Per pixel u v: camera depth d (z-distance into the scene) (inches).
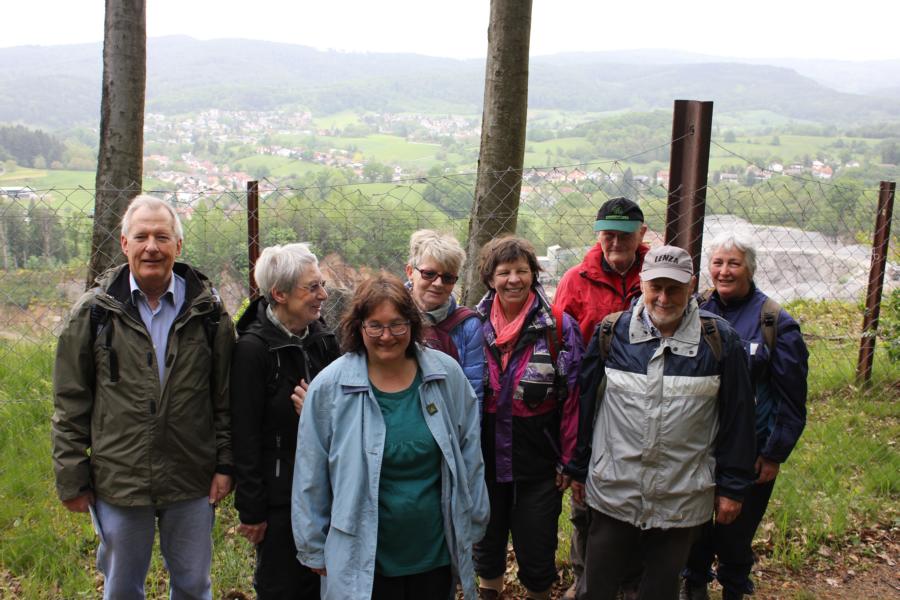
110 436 103.1
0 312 198.7
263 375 106.4
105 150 203.6
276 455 108.4
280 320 109.7
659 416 106.0
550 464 123.9
